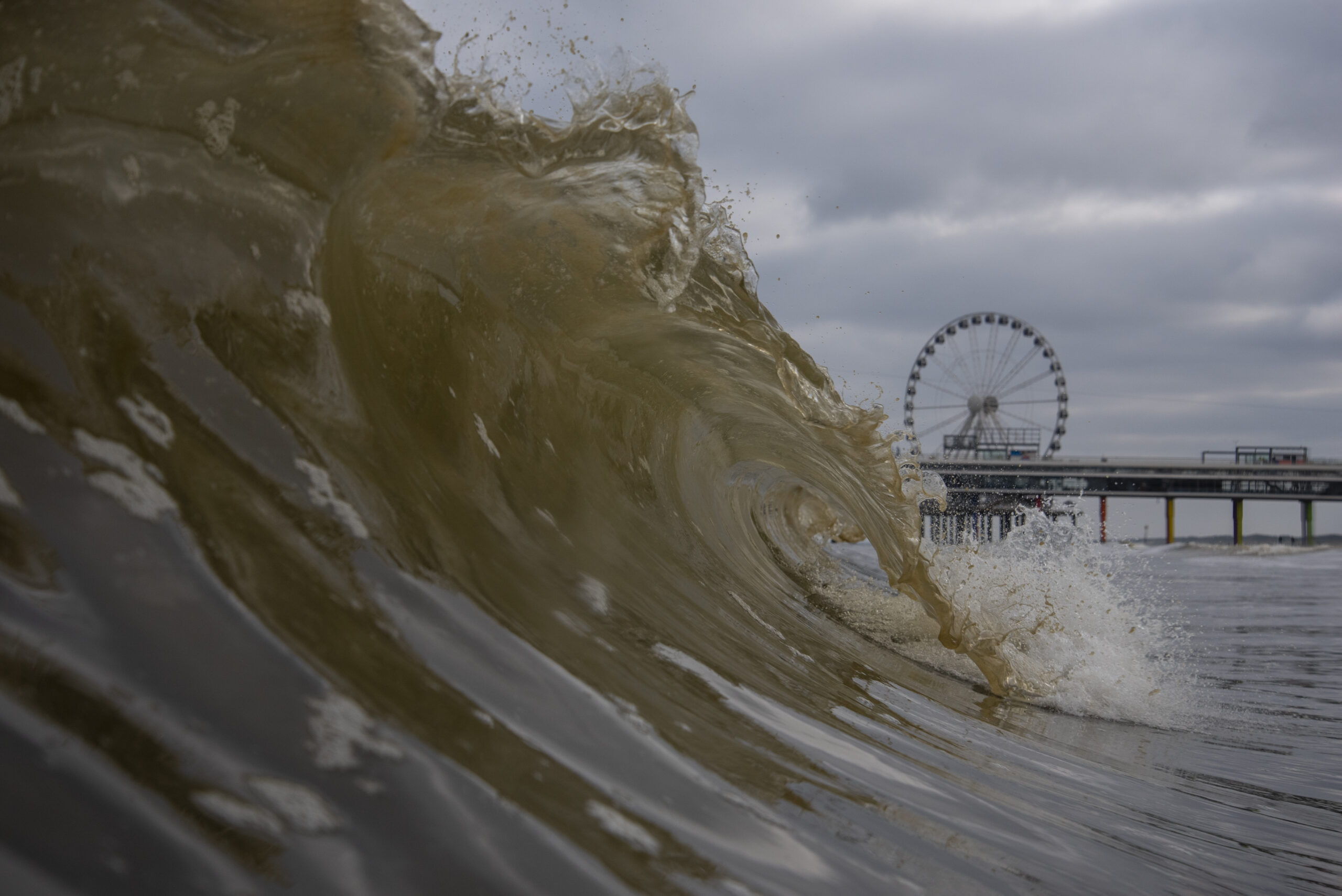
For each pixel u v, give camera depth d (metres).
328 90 2.30
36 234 1.72
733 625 3.20
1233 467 63.41
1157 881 1.80
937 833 1.71
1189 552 42.09
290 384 2.01
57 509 1.32
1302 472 63.59
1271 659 6.19
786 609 4.39
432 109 2.44
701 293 3.55
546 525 2.75
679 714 1.85
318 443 1.91
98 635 1.15
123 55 1.95
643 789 1.42
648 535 3.77
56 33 1.85
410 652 1.48
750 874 1.29
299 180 2.34
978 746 2.79
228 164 2.15
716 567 4.23
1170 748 3.39
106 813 0.92
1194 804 2.61
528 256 3.31
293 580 1.47
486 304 3.30
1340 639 7.54
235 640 1.26
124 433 1.53
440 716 1.34
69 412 1.49
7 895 0.79
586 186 2.95
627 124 2.90
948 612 4.12
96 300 1.73
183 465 1.56
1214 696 4.49
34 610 1.13
